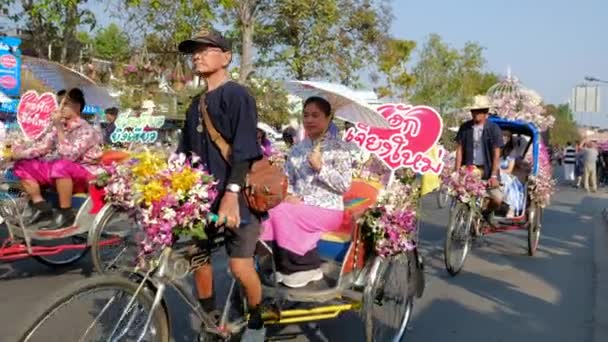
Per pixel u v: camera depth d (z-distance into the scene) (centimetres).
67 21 1073
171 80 1477
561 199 1638
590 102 2825
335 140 430
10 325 475
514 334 490
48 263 646
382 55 1856
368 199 439
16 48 1255
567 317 536
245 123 330
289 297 392
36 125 639
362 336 463
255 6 1402
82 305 302
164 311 332
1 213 559
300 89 527
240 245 348
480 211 730
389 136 563
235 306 381
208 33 339
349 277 407
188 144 358
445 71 3008
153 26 1208
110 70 1410
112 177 331
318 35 1563
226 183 341
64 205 591
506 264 750
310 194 425
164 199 310
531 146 909
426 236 932
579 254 823
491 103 916
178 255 331
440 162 552
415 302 570
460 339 475
